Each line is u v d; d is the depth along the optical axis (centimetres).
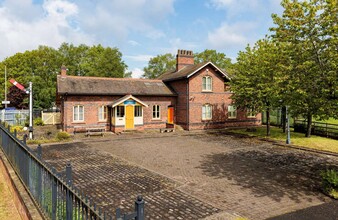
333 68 903
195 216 704
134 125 2570
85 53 5731
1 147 1310
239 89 2195
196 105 2712
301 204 812
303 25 995
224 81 2889
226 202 817
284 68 1080
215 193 895
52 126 2959
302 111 1072
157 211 735
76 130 2400
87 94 2409
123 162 1334
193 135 2372
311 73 969
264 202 823
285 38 1042
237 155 1523
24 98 4359
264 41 2148
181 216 703
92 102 2477
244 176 1102
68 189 455
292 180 1052
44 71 4794
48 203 571
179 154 1545
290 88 1045
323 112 949
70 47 5538
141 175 1099
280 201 833
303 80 988
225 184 995
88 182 999
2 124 1333
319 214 732
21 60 5309
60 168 1202
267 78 1969
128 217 339
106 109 2559
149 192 894
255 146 1822
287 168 1237
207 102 2777
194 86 2697
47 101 4484
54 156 1462
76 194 423
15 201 820
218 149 1708
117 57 5559
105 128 2519
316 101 944
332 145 1752
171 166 1262
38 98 4447
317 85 960
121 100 2441
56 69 5047
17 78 5078
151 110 2736
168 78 2959
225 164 1308
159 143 1942
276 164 1313
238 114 2991
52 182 543
